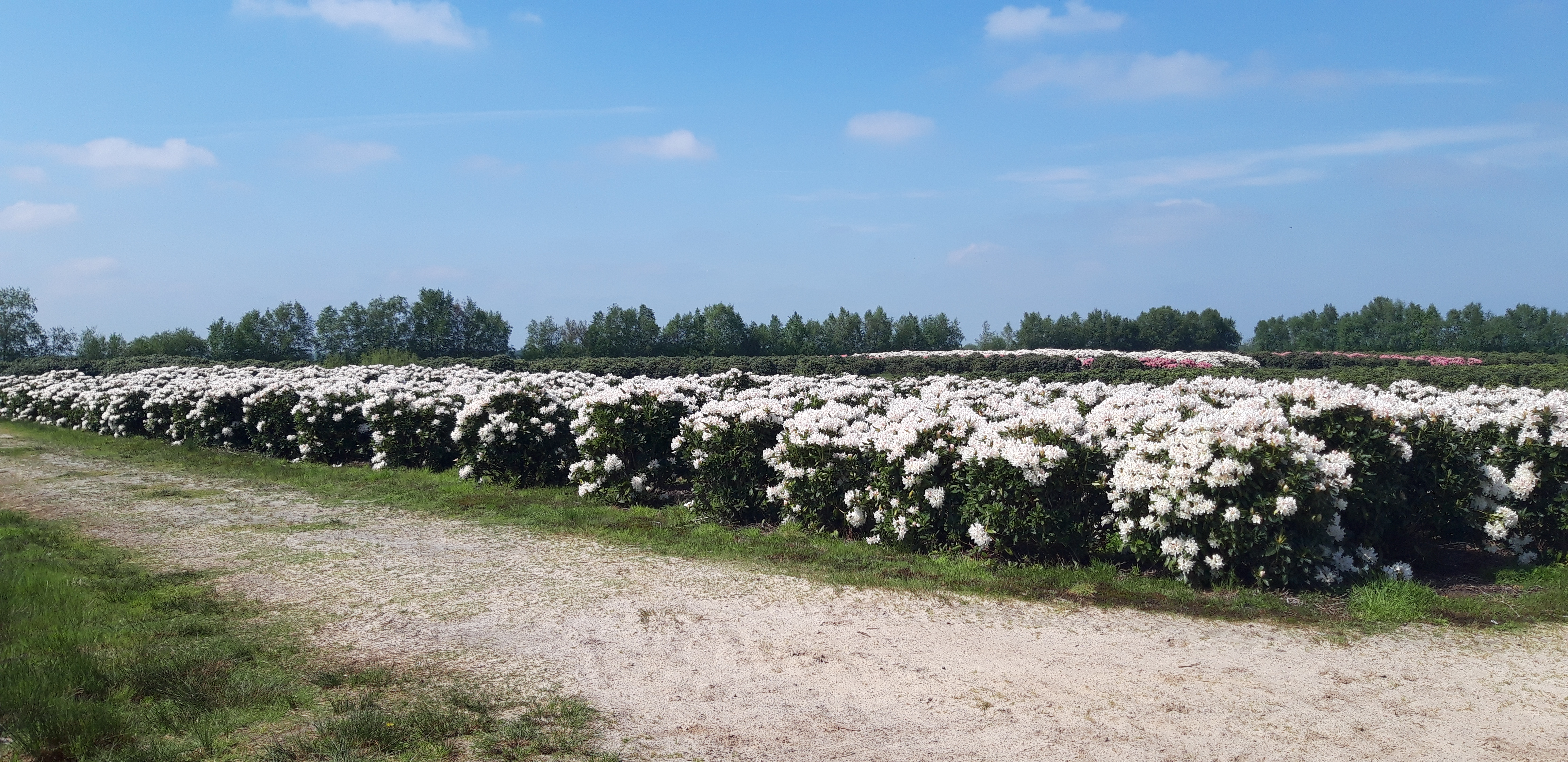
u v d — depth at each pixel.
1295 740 4.25
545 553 8.16
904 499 8.23
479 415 12.61
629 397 11.08
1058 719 4.50
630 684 4.95
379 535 9.01
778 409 9.83
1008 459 7.30
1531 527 7.88
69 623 5.86
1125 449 7.70
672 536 8.89
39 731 4.07
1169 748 4.17
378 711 4.45
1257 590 6.67
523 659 5.34
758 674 5.13
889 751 4.13
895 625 6.04
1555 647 5.54
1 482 13.01
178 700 4.58
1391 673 5.12
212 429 17.73
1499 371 20.89
